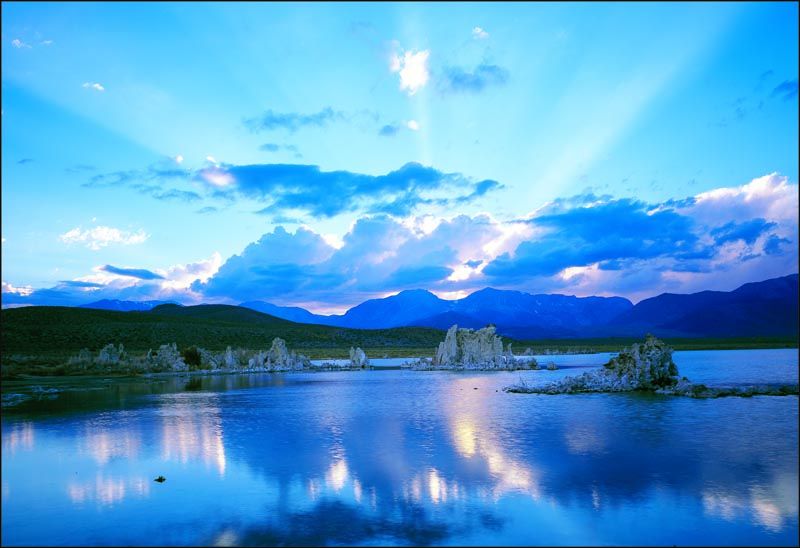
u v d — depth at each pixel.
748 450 26.86
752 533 16.72
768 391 49.16
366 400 50.56
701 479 21.98
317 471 23.98
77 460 26.34
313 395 55.59
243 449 28.50
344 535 16.84
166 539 16.70
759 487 20.92
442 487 21.44
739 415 37.69
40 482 22.73
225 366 109.06
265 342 181.50
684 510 18.61
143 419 39.09
